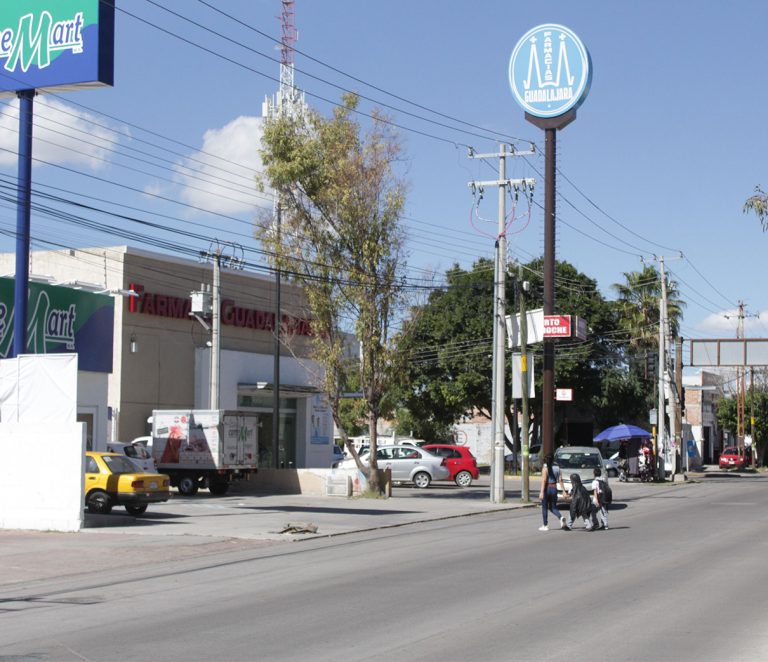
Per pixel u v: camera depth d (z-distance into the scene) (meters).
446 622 10.50
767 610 11.26
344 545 19.48
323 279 33.38
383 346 33.56
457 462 42.59
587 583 13.53
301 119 33.53
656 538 20.34
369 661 8.56
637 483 50.03
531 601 11.94
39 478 22.22
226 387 45.00
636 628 10.13
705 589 12.94
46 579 14.86
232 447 35.38
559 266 62.25
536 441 66.50
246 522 24.17
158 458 35.56
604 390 61.56
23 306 26.30
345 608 11.50
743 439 78.94
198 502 31.31
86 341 34.44
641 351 63.00
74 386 22.30
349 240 33.16
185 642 9.52
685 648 9.12
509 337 34.00
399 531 22.80
